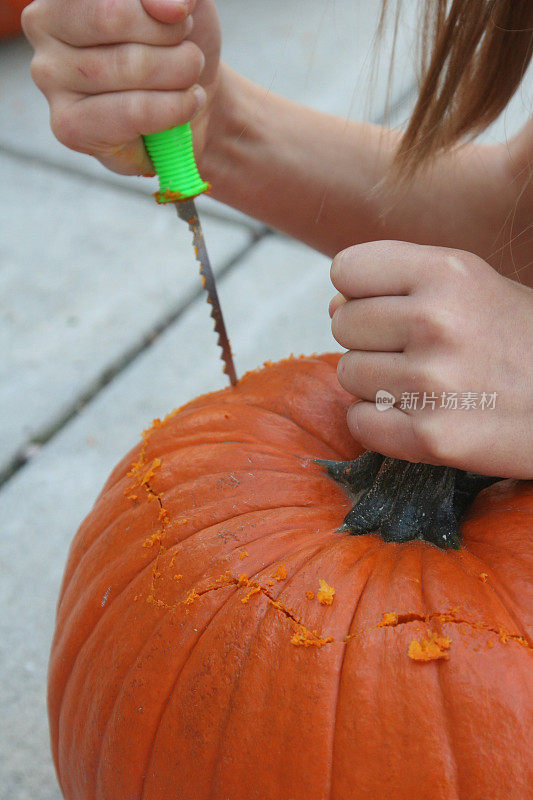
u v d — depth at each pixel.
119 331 1.18
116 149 0.54
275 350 1.13
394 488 0.52
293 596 0.49
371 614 0.48
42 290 1.26
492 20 0.53
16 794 0.72
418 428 0.47
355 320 0.49
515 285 0.49
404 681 0.46
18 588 0.87
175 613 0.50
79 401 1.09
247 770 0.47
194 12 0.57
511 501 0.52
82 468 1.00
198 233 0.56
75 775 0.54
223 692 0.48
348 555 0.50
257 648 0.48
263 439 0.57
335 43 1.73
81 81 0.52
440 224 0.66
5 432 1.04
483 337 0.47
